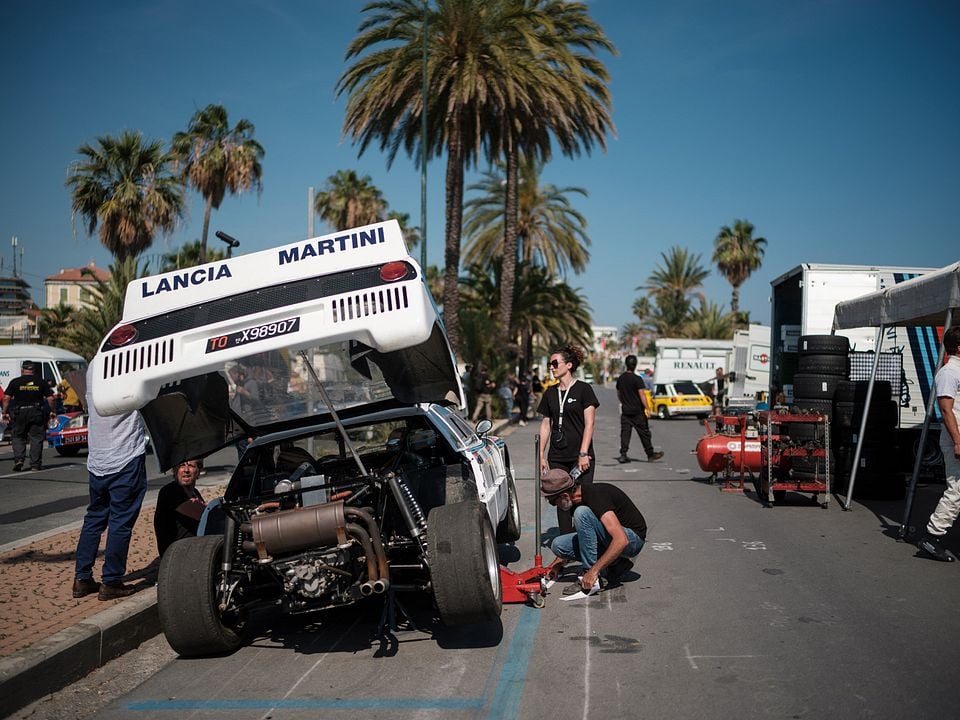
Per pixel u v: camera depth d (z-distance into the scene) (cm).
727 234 7281
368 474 556
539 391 3759
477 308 3503
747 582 685
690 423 3141
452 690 468
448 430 664
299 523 511
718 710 427
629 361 1620
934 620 572
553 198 3912
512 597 634
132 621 574
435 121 2506
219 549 546
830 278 1341
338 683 488
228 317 543
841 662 492
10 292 8019
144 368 542
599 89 2516
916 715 415
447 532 517
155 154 3341
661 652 519
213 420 635
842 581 683
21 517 1072
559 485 652
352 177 5606
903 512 1005
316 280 554
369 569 513
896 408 1092
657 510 1054
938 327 1326
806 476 1061
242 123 3616
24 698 464
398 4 2308
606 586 679
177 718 443
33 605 607
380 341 529
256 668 523
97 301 2833
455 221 2545
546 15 2355
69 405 2189
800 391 1143
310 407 669
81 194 3272
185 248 3797
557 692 460
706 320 6944
